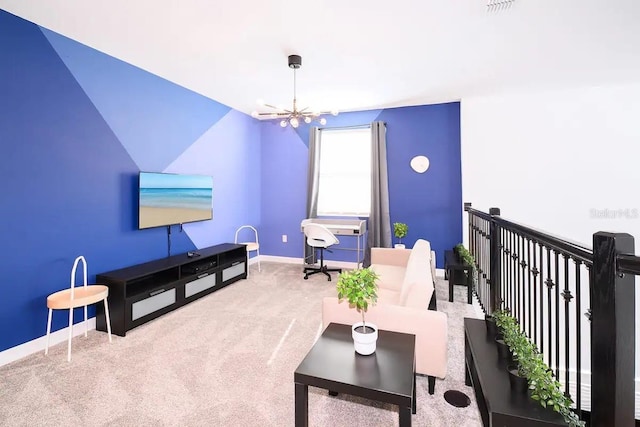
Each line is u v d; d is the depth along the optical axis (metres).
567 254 1.18
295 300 3.33
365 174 4.83
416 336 1.69
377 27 2.38
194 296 3.28
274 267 4.81
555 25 2.35
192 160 3.85
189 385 1.86
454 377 1.95
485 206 4.02
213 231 4.23
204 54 2.84
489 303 2.53
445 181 4.35
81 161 2.64
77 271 2.61
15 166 2.21
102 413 1.62
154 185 3.19
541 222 3.86
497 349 1.52
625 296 0.91
